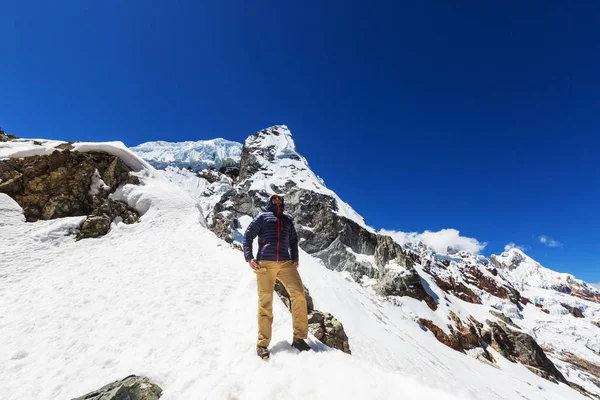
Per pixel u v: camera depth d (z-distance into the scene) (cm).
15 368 554
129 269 1077
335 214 6562
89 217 1505
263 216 523
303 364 425
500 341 5722
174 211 1805
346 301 3759
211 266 1116
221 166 15225
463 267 14588
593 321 13375
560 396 4275
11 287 966
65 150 1803
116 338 624
